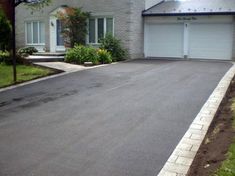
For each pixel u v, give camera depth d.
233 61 19.75
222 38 20.77
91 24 22.42
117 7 21.31
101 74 14.27
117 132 6.68
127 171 4.95
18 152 5.73
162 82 12.05
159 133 6.57
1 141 6.29
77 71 15.21
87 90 10.97
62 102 9.40
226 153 5.20
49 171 4.98
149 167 5.07
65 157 5.48
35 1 16.50
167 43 22.36
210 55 21.23
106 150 5.75
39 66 16.27
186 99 9.34
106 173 4.90
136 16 21.64
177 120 7.40
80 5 22.67
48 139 6.35
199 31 21.34
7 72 14.43
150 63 18.47
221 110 8.09
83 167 5.11
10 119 7.82
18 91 11.15
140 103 9.02
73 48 19.31
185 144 5.96
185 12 21.16
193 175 4.77
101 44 20.70
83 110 8.45
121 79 12.91
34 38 24.84
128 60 20.59
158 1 24.44
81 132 6.72
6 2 17.48
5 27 16.86
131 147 5.87
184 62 18.95
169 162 5.23
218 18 20.59
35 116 8.02
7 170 5.03
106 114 8.02
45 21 24.03
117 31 21.44
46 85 12.04
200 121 7.28
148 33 22.83
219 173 4.55
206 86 11.14
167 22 22.08
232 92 10.11
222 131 6.40
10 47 17.06
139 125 7.11
